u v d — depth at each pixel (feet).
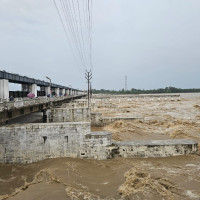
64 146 87.81
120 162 83.15
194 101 387.96
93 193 61.67
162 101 391.86
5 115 87.30
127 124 150.20
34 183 69.77
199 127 145.79
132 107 287.07
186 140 93.61
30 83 219.00
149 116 199.31
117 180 68.33
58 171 75.92
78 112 153.17
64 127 87.76
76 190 63.31
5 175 78.13
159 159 84.79
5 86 139.64
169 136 124.26
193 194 58.90
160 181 65.87
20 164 86.33
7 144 86.89
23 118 185.98
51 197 59.77
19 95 196.54
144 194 58.80
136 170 73.41
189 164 79.10
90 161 85.30
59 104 208.03
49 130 87.56
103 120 155.33
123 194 59.41
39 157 87.45
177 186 63.16
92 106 226.58
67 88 422.00
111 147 86.94
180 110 247.50
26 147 87.10
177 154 86.94
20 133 86.99
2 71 144.97
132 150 87.15
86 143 87.51
